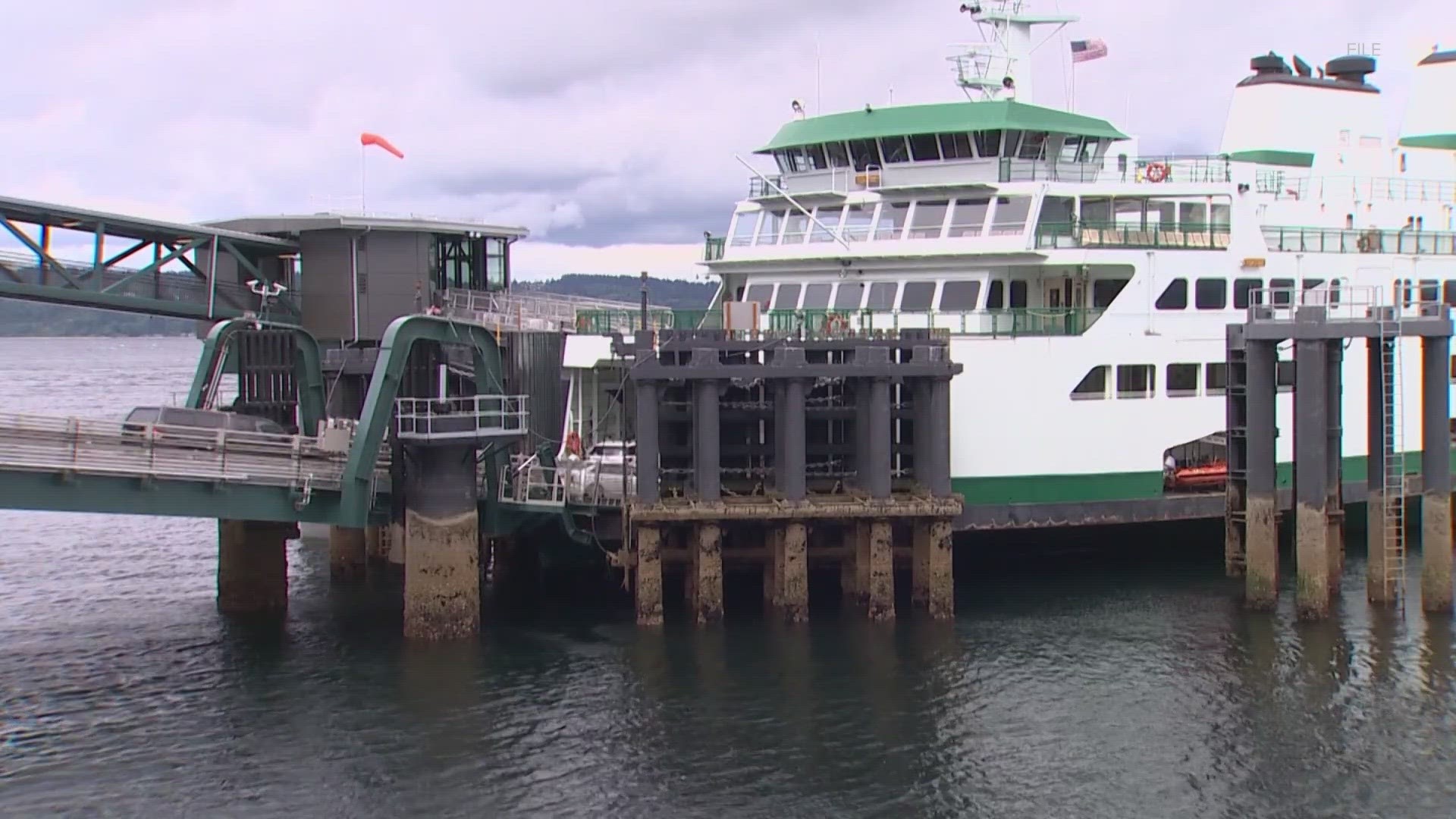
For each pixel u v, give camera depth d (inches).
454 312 1942.7
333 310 1991.9
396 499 1425.9
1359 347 1803.6
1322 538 1412.4
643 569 1384.1
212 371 1520.7
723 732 1123.3
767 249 1779.0
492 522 1457.9
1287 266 1753.2
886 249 1675.7
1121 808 994.7
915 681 1240.8
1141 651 1332.4
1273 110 2126.0
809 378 1382.9
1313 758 1076.5
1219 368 1674.5
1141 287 1627.7
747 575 1601.9
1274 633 1389.0
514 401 1605.6
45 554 1877.5
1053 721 1149.7
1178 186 1663.4
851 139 1740.9
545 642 1352.1
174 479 1268.5
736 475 1520.7
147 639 1398.9
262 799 1005.2
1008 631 1395.2
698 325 1622.8
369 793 1014.4
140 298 1820.9
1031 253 1577.3
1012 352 1551.4
